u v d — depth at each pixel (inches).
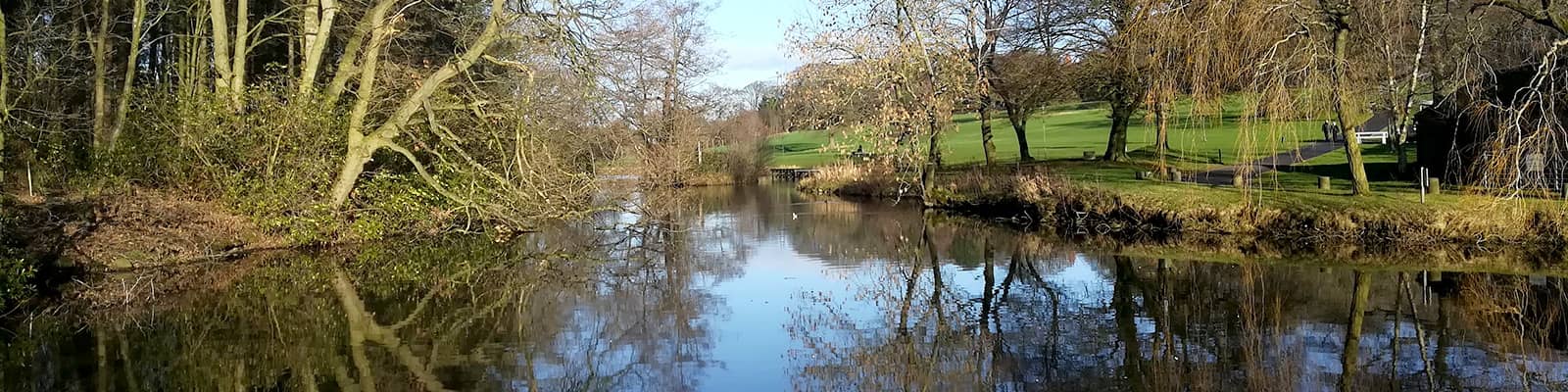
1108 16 1058.1
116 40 865.5
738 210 1136.8
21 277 439.2
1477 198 613.6
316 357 364.5
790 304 497.7
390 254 671.8
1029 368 359.9
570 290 536.4
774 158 2146.9
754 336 417.1
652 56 928.3
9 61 684.7
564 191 779.4
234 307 462.9
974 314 469.7
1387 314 439.5
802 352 386.3
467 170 704.4
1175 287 521.3
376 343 389.7
